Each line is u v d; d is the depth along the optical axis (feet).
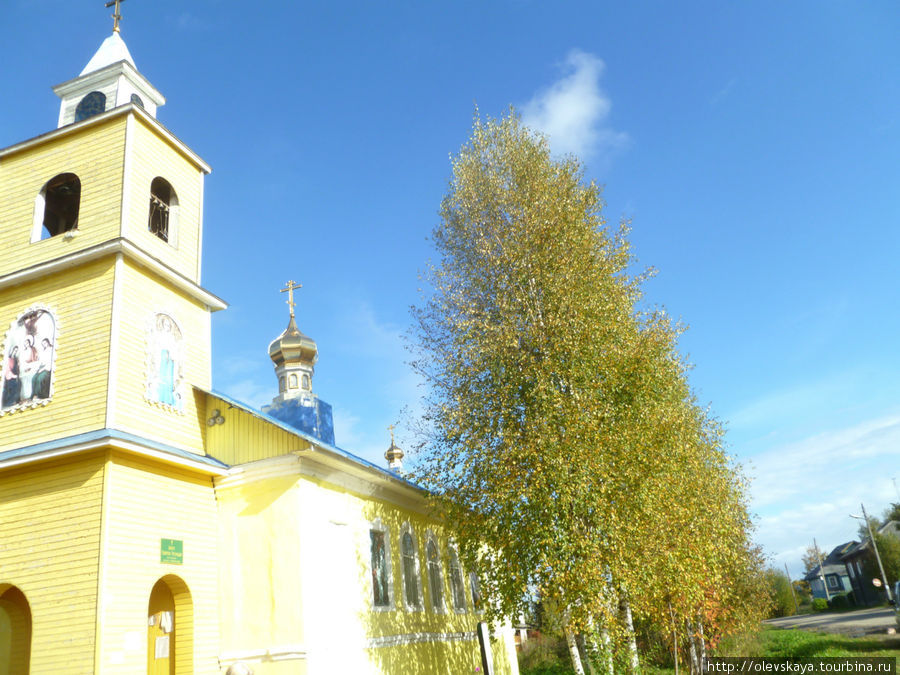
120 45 63.67
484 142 69.92
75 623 41.98
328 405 85.81
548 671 103.45
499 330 57.62
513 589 52.39
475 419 56.49
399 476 69.67
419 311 63.52
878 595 209.97
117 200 53.57
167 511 48.85
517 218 63.26
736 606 86.79
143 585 45.03
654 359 58.80
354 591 56.34
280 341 85.87
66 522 44.47
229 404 55.62
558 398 52.70
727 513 69.36
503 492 51.88
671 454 57.47
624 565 48.88
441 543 77.82
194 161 62.90
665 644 80.18
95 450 44.86
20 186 57.67
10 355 51.93
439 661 68.69
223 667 49.75
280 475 52.80
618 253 64.18
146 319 52.54
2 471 47.09
